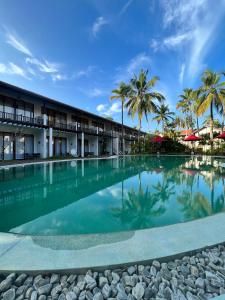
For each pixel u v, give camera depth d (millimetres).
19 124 15273
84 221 3918
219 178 8648
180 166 13203
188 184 7449
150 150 27062
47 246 2377
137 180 8320
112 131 30328
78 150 24875
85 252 2244
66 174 9859
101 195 5965
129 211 4520
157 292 1831
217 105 23047
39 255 2176
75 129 21875
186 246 2371
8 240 2527
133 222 3859
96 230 3486
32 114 17828
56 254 2199
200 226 2912
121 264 2053
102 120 28828
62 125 20438
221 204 5023
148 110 26375
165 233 2707
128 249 2309
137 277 1976
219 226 2908
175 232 2732
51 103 18734
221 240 2510
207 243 2438
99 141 28922
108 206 4902
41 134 18125
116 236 2639
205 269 2123
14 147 16500
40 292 1787
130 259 2113
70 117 22969
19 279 1882
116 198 5629
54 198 5633
